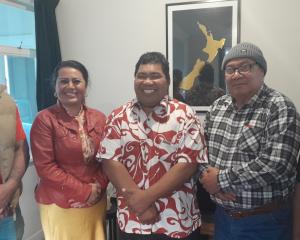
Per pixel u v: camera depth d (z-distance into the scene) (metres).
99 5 2.72
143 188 1.37
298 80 2.35
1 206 1.54
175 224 1.38
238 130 1.43
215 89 2.50
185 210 1.40
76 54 2.82
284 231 1.44
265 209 1.41
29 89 2.81
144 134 1.38
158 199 1.37
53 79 1.81
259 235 1.43
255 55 1.39
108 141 1.41
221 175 1.36
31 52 2.76
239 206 1.41
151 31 2.62
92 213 1.68
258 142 1.36
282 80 2.38
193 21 2.50
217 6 2.43
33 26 2.76
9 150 1.57
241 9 2.40
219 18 2.43
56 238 1.71
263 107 1.39
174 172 1.34
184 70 2.56
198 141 1.40
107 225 2.08
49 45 2.65
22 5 2.63
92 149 1.67
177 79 2.58
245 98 1.44
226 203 1.45
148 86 1.37
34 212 2.64
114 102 2.79
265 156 1.31
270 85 2.41
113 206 2.14
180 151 1.37
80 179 1.66
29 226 2.60
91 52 2.79
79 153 1.64
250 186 1.33
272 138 1.31
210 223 2.16
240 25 2.42
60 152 1.65
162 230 1.38
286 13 2.32
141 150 1.38
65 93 1.66
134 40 2.67
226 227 1.51
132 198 1.34
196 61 2.52
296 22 2.31
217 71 2.48
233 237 1.47
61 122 1.66
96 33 2.76
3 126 1.54
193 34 2.51
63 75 1.67
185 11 2.50
